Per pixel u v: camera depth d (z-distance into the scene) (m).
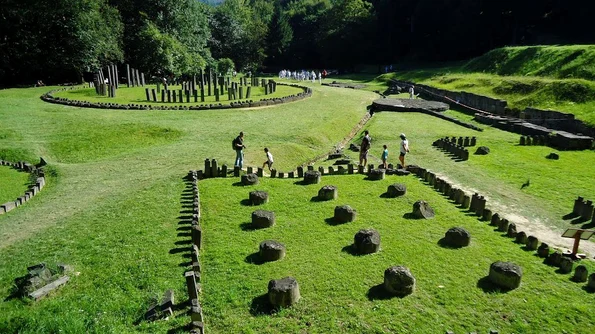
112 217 17.59
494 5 71.69
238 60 105.56
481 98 44.78
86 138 30.69
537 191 21.83
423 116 42.84
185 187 21.12
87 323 10.88
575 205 19.03
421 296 11.68
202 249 14.65
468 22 76.69
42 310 11.54
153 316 11.15
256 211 16.72
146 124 33.94
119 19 70.88
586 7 63.94
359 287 12.11
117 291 12.38
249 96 50.66
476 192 21.64
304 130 34.19
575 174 24.55
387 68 87.00
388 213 17.66
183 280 12.71
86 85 60.56
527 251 14.52
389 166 24.39
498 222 16.44
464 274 12.84
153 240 15.30
